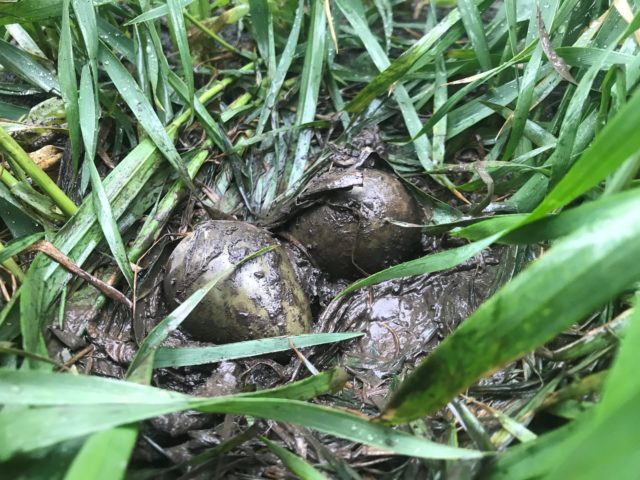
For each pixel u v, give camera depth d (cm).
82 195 20
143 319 19
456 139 24
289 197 22
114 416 11
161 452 15
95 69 20
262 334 18
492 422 15
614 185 13
